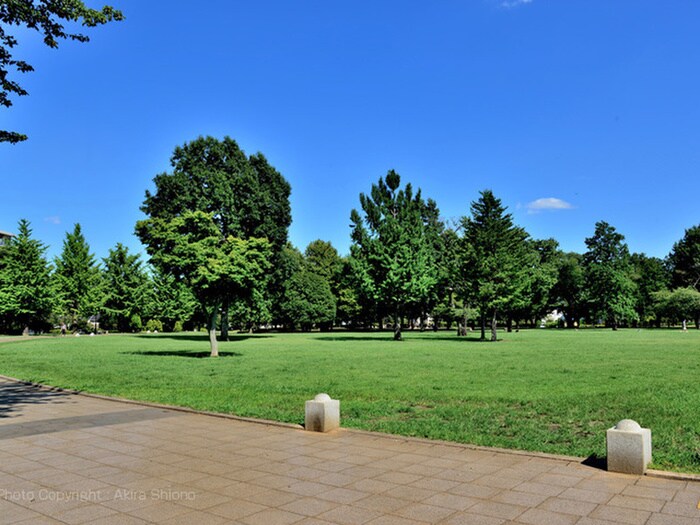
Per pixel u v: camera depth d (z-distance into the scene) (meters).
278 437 8.71
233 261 26.14
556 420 9.74
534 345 34.84
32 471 6.77
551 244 85.56
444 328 93.69
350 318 81.56
